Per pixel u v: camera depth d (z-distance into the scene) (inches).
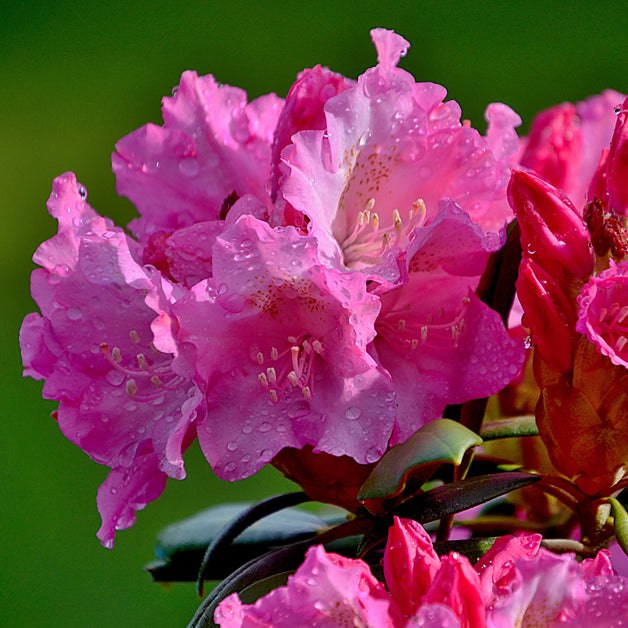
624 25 180.2
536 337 67.6
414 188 68.5
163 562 71.7
